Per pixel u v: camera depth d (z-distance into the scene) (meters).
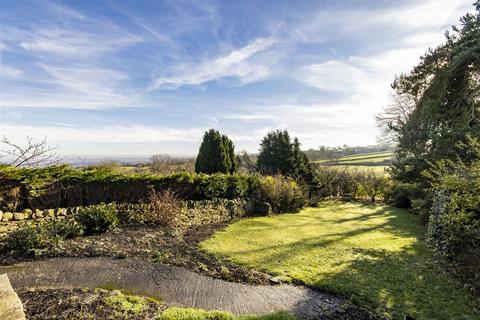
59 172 7.06
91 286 4.11
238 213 11.39
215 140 15.73
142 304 3.59
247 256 6.12
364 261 6.00
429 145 11.10
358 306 4.04
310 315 3.74
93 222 6.79
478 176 4.95
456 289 4.65
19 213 6.15
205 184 10.98
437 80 9.89
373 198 19.78
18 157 6.92
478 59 8.20
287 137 19.38
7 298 2.75
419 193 12.37
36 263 4.85
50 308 3.19
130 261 5.25
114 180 8.08
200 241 7.14
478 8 8.59
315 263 5.82
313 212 13.95
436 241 6.24
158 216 8.21
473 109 9.05
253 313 3.76
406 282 4.89
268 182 13.59
